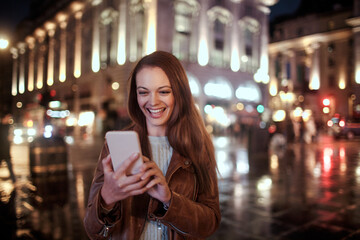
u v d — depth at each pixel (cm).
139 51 3109
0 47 1137
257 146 1188
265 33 4009
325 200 551
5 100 1170
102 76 3328
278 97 1747
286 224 429
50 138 855
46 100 1251
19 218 464
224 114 3394
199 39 3353
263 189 645
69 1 4022
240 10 3778
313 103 1201
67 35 4353
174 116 144
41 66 5028
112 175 107
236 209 502
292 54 3306
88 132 2655
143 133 150
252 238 380
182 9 3275
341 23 2767
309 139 1462
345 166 835
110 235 135
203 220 127
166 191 113
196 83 3288
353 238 376
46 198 582
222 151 1507
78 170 920
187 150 141
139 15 3133
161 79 136
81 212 494
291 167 929
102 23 3562
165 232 137
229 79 3556
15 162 1095
